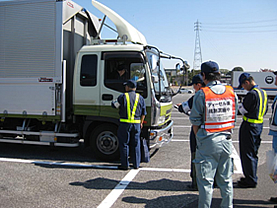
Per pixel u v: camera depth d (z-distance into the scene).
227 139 3.40
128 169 5.71
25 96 6.36
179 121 14.17
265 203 4.14
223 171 3.46
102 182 4.94
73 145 6.29
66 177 5.17
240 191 4.59
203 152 3.37
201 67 3.60
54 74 6.14
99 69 6.10
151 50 6.33
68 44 6.61
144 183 4.92
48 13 6.14
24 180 4.97
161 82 6.57
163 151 7.38
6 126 6.88
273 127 4.24
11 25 6.38
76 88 6.23
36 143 6.46
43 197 4.25
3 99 6.50
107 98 6.05
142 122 5.68
